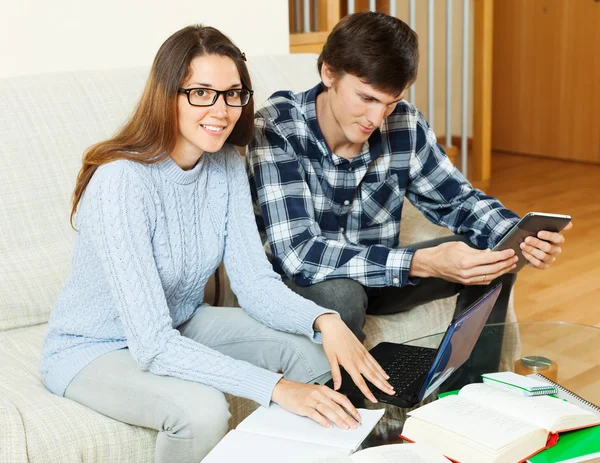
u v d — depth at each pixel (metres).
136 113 1.38
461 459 1.05
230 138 1.54
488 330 1.52
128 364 1.37
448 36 3.91
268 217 1.70
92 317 1.41
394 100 1.59
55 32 2.25
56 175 1.77
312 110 1.74
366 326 1.77
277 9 2.69
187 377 1.30
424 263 1.63
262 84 2.16
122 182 1.32
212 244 1.52
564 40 4.93
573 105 4.98
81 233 1.38
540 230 1.63
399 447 1.06
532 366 1.33
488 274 1.58
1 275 1.67
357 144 1.75
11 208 1.71
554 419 1.09
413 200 1.99
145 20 2.41
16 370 1.49
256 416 1.22
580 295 2.88
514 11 5.14
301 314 1.44
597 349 1.44
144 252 1.33
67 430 1.27
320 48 2.99
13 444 1.20
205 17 2.53
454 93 5.32
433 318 1.89
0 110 1.75
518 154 5.36
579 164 4.98
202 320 1.58
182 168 1.46
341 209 1.83
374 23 1.54
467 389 1.20
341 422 1.16
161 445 1.30
